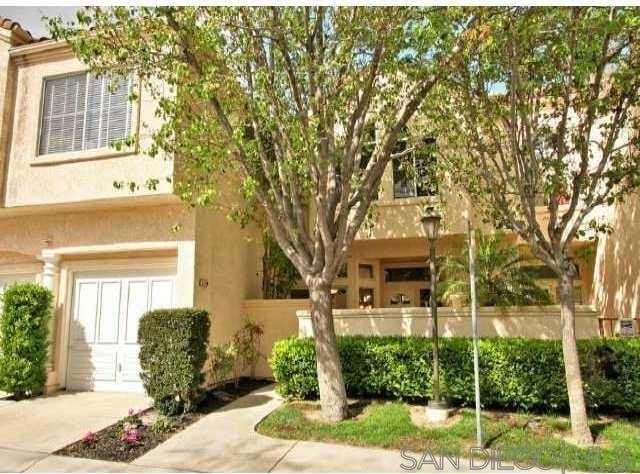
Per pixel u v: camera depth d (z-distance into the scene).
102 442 6.95
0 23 11.27
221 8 6.91
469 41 6.51
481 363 8.11
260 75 6.73
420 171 11.62
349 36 6.87
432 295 8.06
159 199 9.94
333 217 8.20
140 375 8.47
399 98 8.56
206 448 6.66
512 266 9.70
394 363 8.62
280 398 9.51
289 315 11.91
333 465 5.95
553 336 8.82
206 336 8.80
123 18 7.28
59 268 11.06
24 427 7.77
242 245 12.43
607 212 12.04
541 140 7.82
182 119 7.92
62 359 10.73
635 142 7.42
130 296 10.68
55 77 11.10
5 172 10.86
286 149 7.69
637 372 7.48
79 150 10.61
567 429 7.04
